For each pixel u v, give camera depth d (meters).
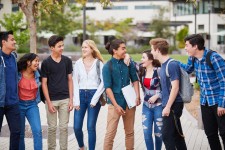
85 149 7.96
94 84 7.55
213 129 6.77
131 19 71.25
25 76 7.03
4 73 6.50
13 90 6.64
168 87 6.54
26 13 10.27
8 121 6.67
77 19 49.97
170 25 65.44
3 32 6.61
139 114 13.04
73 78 7.60
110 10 82.62
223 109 6.34
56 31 46.91
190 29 76.50
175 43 63.12
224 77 6.34
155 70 7.11
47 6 10.55
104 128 10.88
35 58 6.96
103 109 13.96
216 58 6.38
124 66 7.10
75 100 7.48
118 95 7.07
